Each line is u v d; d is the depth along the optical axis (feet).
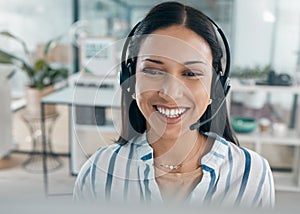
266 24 15.07
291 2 14.62
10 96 10.66
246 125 8.20
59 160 9.80
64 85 9.90
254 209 1.06
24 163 9.56
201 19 1.68
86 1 16.90
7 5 16.10
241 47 15.34
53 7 16.44
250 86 8.27
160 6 1.72
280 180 8.08
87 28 15.33
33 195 1.06
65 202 1.05
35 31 16.51
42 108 9.25
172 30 1.62
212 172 1.82
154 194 1.77
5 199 1.02
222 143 1.89
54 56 13.16
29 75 10.00
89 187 1.88
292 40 14.76
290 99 12.12
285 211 1.06
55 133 11.42
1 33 11.58
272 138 8.09
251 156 1.96
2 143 10.00
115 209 1.02
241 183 1.86
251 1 14.88
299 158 8.32
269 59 15.26
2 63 9.69
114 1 17.01
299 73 9.80
